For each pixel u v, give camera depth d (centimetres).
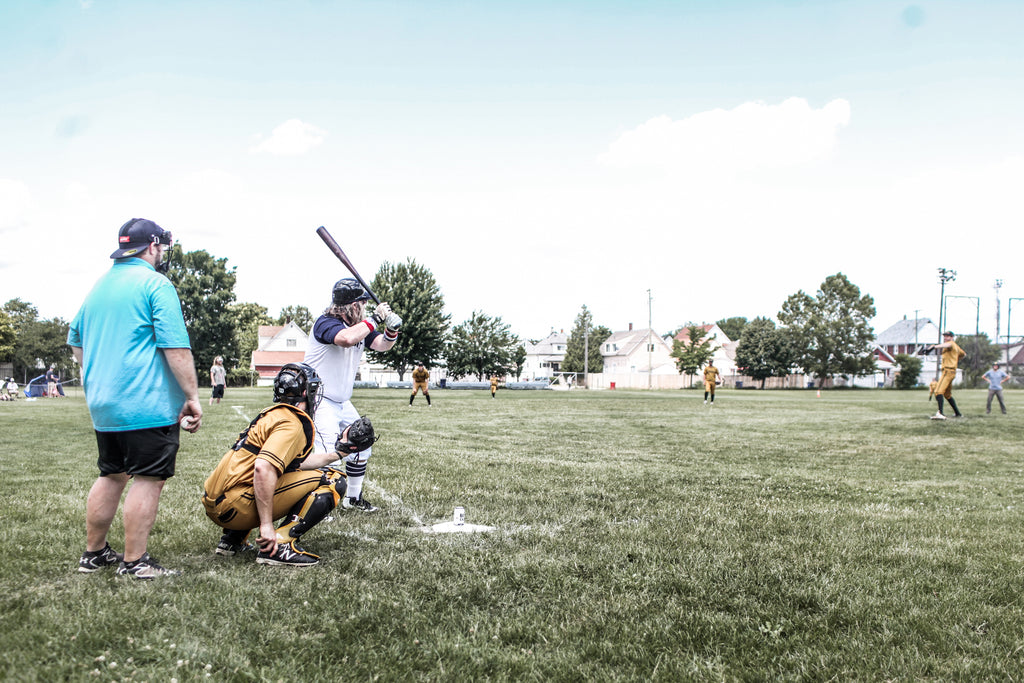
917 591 355
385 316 496
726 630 298
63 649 258
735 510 557
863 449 1017
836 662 270
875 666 266
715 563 395
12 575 347
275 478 366
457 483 666
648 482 695
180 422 361
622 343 8306
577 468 784
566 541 440
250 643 270
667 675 255
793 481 722
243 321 8456
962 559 415
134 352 338
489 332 5638
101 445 349
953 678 258
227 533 396
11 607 300
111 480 354
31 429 1210
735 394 4066
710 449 1005
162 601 312
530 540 441
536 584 352
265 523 367
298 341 7462
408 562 383
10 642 261
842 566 397
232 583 338
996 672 263
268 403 2177
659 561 398
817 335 6488
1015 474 788
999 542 460
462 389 4709
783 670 263
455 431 1246
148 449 341
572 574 371
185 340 349
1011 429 1310
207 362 6450
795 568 390
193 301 6356
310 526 393
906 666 267
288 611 303
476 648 271
